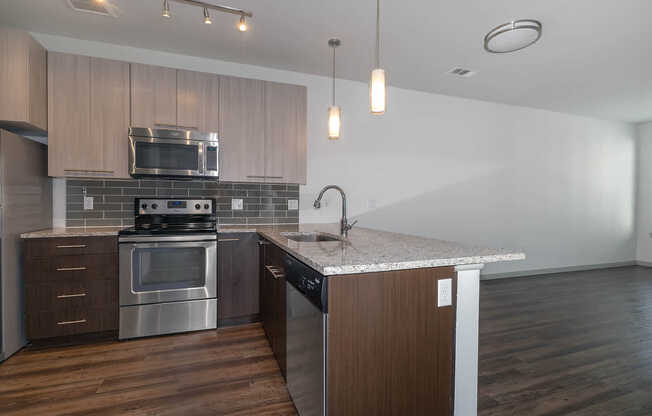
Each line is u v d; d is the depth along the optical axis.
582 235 5.38
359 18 2.48
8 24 2.62
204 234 2.72
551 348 2.51
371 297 1.27
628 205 5.80
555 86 3.97
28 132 2.62
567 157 5.20
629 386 2.00
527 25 2.46
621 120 5.62
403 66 3.40
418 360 1.34
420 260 1.32
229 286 2.82
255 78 3.42
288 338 1.75
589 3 2.28
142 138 2.67
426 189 4.24
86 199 2.88
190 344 2.50
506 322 3.05
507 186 4.75
